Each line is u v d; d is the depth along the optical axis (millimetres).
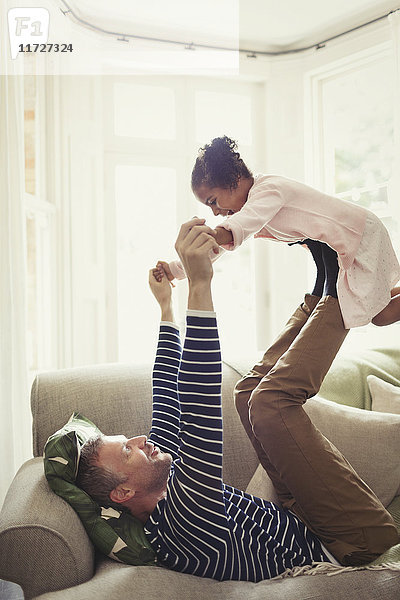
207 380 1403
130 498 1487
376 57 3922
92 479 1480
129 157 4164
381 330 3852
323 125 4305
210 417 1403
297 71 4348
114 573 1344
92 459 1495
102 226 3943
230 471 2070
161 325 1890
